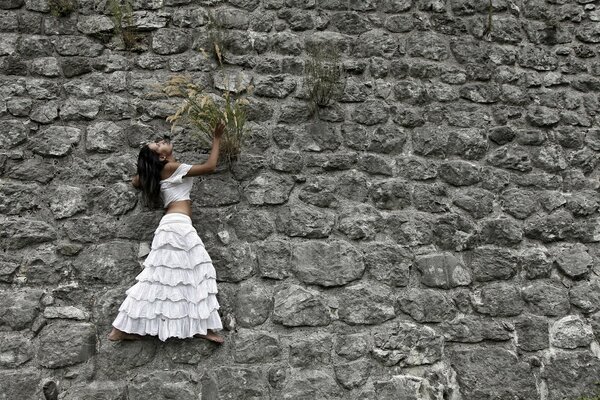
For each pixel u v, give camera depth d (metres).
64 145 4.58
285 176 4.73
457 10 5.46
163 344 4.17
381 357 4.34
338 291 4.47
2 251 4.29
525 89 5.32
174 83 4.81
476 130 5.11
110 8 4.98
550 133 5.21
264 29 5.12
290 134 4.85
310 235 4.59
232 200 4.60
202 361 4.18
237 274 4.42
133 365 4.11
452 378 4.38
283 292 4.41
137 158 4.57
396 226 4.71
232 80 4.94
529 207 4.93
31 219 4.39
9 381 4.00
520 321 4.57
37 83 4.72
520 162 5.07
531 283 4.71
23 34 4.84
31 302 4.18
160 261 4.05
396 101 5.10
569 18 5.61
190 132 4.71
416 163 4.93
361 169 4.85
